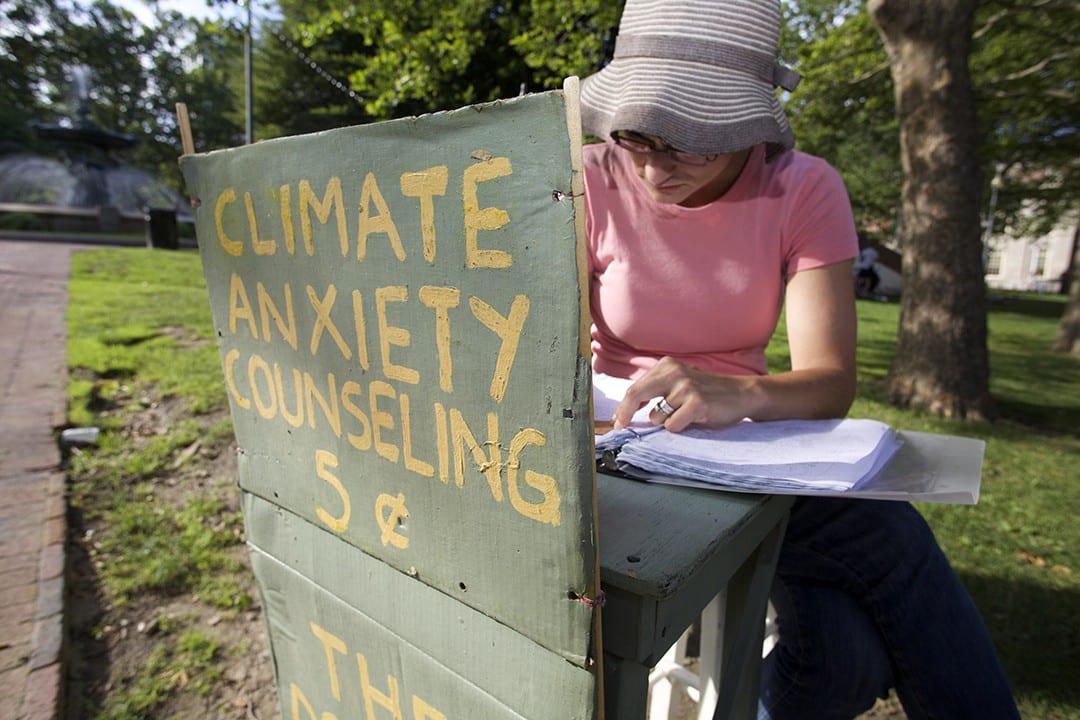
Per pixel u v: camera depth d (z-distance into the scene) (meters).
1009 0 6.34
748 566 0.93
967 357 4.85
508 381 0.63
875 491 0.77
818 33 7.49
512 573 0.69
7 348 4.70
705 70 1.00
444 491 0.74
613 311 1.31
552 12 5.34
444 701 0.83
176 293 7.48
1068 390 6.25
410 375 0.73
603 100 1.11
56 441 3.10
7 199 20.23
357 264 0.75
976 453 0.98
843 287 1.19
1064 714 1.70
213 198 0.96
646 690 0.71
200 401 3.79
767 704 1.17
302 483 0.96
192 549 2.34
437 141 0.62
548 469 0.62
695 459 0.88
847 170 20.59
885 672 1.08
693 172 1.07
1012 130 10.19
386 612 0.88
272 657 1.17
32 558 2.15
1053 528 2.86
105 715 1.66
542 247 0.57
